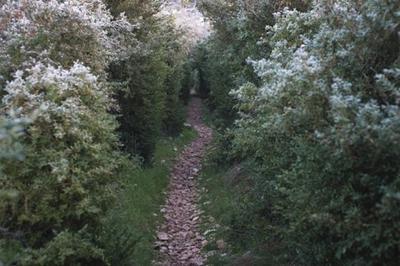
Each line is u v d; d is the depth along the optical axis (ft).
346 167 10.47
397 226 9.50
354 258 11.22
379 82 10.60
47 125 13.43
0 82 16.42
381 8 11.37
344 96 10.72
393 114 9.59
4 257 11.32
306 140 11.89
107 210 15.08
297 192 12.13
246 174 26.40
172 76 45.80
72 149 13.51
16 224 13.02
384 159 10.05
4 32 17.97
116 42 24.67
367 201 10.50
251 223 18.53
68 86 14.48
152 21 33.78
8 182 12.60
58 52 18.35
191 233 22.54
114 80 27.73
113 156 15.40
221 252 19.21
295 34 16.35
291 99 12.02
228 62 30.91
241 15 25.77
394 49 11.72
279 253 16.93
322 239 11.96
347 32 11.95
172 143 43.78
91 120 14.55
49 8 18.72
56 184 13.03
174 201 27.94
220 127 36.78
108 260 14.26
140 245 19.19
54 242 12.22
